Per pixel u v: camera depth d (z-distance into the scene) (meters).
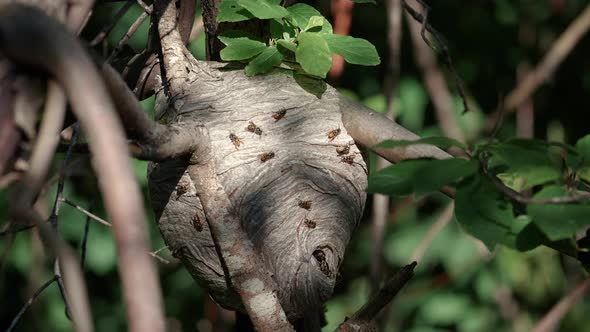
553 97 4.76
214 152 2.64
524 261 4.25
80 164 2.56
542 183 2.46
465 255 4.36
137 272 2.24
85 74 2.27
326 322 2.89
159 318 2.24
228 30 2.70
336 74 3.17
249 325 2.81
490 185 2.46
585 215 2.43
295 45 2.67
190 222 2.66
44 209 3.46
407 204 4.29
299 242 2.65
